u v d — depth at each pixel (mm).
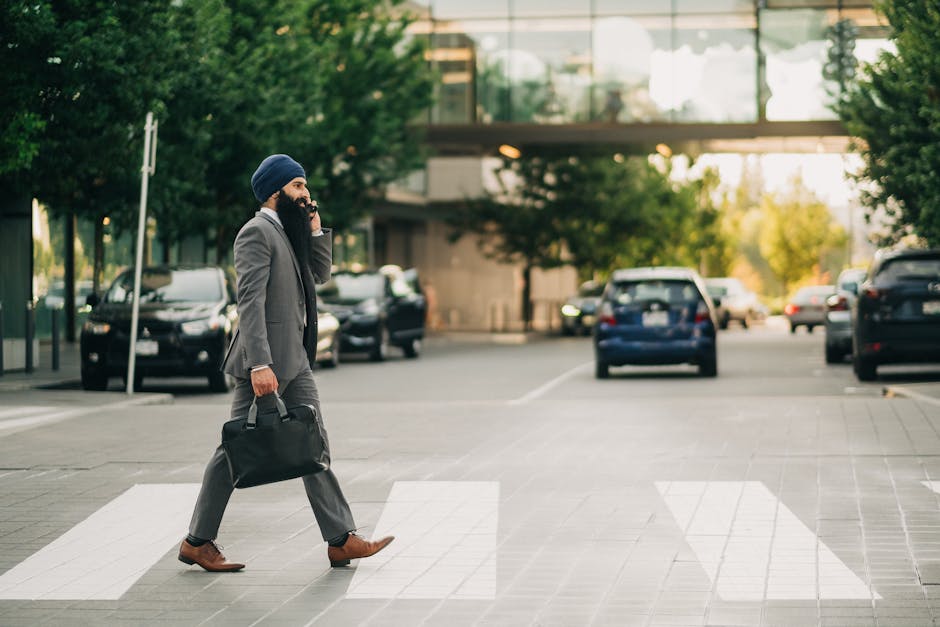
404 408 17109
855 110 26391
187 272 23906
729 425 14742
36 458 12594
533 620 6785
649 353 25312
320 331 28125
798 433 13930
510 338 50844
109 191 26578
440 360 33875
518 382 25391
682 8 46781
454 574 7816
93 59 22328
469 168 60469
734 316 62969
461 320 69125
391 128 36938
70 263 37531
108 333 22266
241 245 7832
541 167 56125
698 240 72250
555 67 48031
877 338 22594
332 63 35844
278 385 7871
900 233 27219
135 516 9719
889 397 18672
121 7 23453
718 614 6848
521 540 8734
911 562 7957
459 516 9555
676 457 12297
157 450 13141
